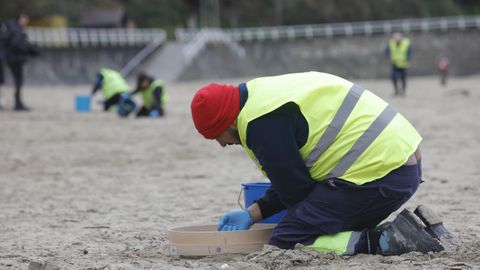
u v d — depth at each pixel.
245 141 10.88
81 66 111.38
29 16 132.00
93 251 12.34
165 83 114.62
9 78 87.12
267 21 199.75
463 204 16.20
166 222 15.16
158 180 21.38
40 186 20.72
